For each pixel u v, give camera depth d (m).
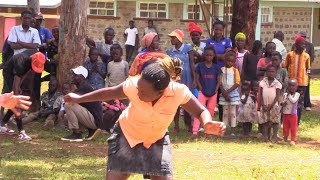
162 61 5.79
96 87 13.54
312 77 29.20
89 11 28.95
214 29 14.25
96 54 13.61
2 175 9.20
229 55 13.26
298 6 29.61
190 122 13.75
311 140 13.58
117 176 5.97
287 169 10.00
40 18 15.28
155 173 5.94
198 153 11.35
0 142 11.83
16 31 13.71
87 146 11.77
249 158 11.00
